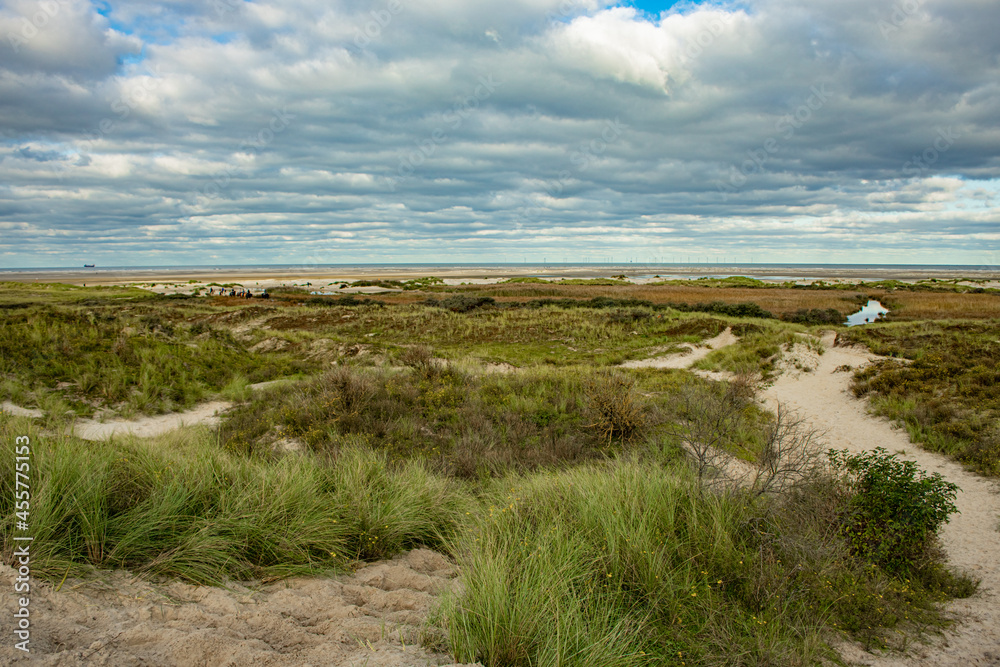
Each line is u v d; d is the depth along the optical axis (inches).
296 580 148.0
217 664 100.4
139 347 594.9
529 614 126.6
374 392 466.6
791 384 679.7
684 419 396.8
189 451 229.3
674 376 714.2
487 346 1013.2
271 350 832.3
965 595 203.0
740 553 180.1
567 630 122.9
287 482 193.8
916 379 560.1
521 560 157.8
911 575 209.6
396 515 197.2
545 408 479.8
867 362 673.6
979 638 163.3
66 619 104.7
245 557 152.9
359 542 180.5
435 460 338.3
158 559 135.2
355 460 255.0
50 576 118.3
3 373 464.4
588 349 979.9
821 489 232.2
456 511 225.5
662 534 185.0
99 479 154.1
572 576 150.5
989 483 338.6
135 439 240.1
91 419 426.0
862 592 177.5
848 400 583.2
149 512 150.8
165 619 114.5
